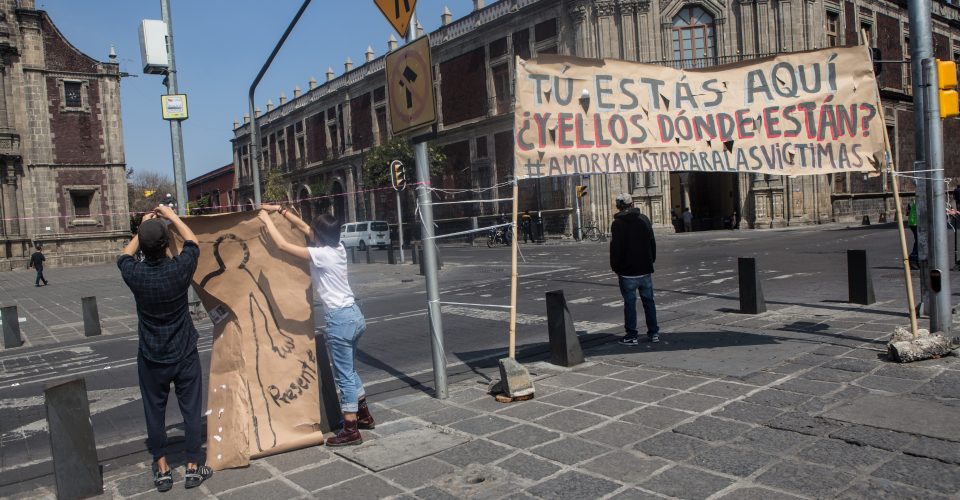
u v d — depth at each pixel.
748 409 4.70
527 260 21.78
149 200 80.25
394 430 4.88
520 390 5.39
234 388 4.48
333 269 4.61
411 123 5.37
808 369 5.60
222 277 4.57
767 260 15.86
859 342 6.43
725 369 5.79
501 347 7.96
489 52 36.16
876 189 37.09
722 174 34.25
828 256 15.83
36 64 37.25
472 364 7.12
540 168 5.75
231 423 4.40
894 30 38.78
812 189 31.20
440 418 5.09
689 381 5.54
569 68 5.88
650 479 3.68
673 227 30.38
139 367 4.06
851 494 3.33
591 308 10.46
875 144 6.11
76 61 38.62
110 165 39.53
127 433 5.54
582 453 4.13
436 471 4.02
